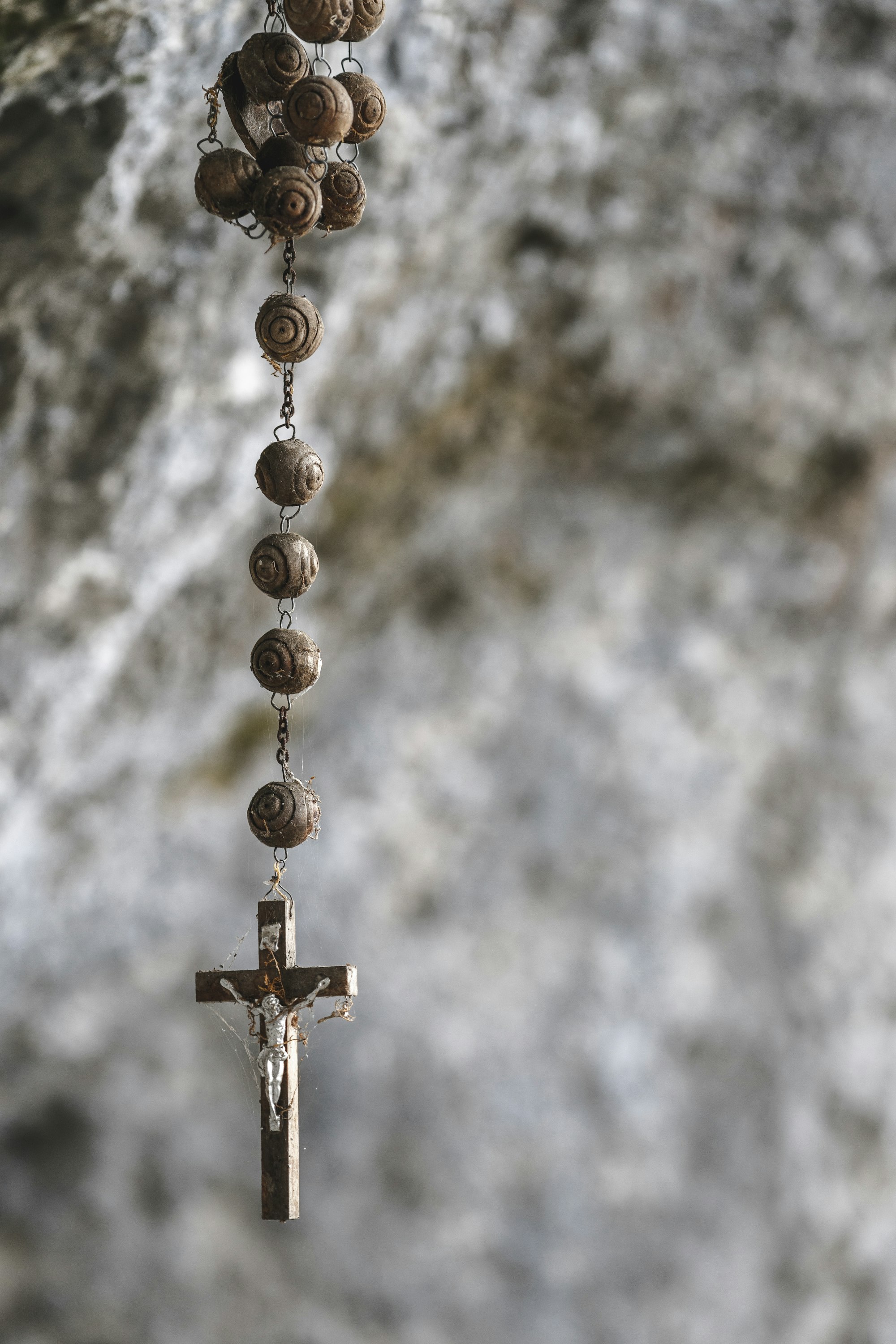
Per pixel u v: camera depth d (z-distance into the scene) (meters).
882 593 2.52
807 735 2.63
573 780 2.63
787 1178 2.58
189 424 1.74
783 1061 2.60
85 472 1.73
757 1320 2.54
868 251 1.86
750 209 1.82
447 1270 2.50
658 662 2.60
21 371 1.67
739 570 2.51
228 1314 2.38
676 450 2.30
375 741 2.52
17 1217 2.30
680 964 2.62
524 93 1.70
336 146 1.50
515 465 2.31
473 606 2.51
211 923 2.42
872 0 1.67
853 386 2.13
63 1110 2.36
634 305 1.99
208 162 1.46
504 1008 2.60
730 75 1.71
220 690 2.12
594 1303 2.52
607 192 1.80
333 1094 2.51
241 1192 2.44
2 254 1.62
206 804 2.36
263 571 1.48
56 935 2.21
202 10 1.56
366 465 2.13
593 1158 2.57
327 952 2.52
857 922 2.63
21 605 1.76
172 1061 2.43
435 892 2.60
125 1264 2.34
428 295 1.83
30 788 1.91
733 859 2.64
